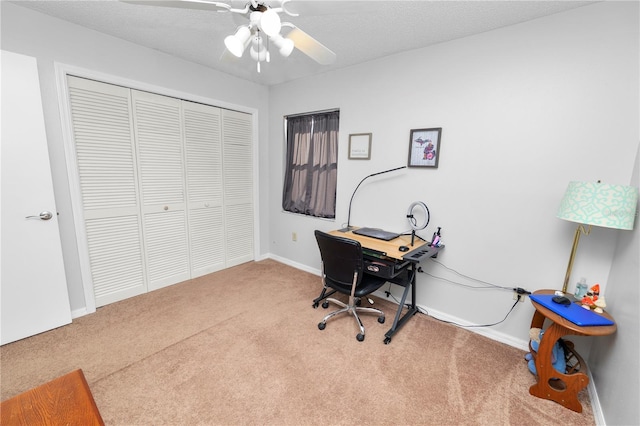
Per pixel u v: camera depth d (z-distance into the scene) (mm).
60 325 2109
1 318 1859
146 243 2654
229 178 3264
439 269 2340
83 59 2086
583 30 1634
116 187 2395
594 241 1706
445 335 2146
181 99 2725
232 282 3004
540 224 1877
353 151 2758
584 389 1674
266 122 3535
